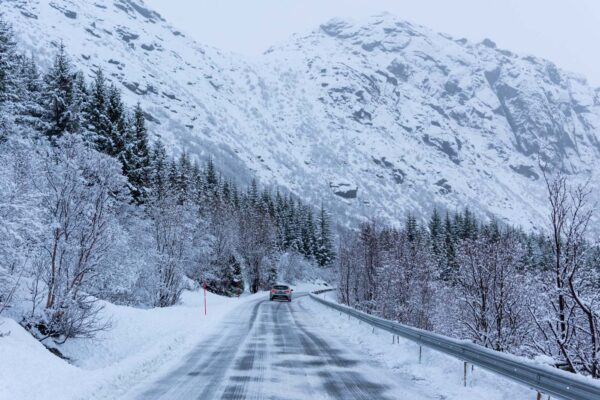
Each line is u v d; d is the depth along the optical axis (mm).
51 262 13836
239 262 62688
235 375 10070
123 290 21359
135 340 15125
